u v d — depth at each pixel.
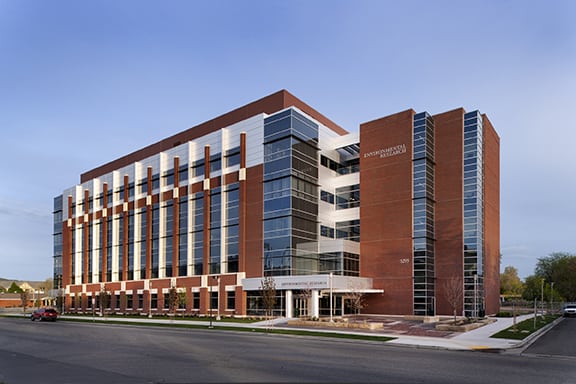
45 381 13.21
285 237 46.19
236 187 52.00
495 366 16.36
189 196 57.03
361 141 52.19
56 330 34.66
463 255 45.62
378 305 48.03
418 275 45.97
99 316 58.28
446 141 48.31
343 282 43.94
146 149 68.94
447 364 16.67
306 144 49.91
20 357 18.69
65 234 80.00
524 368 15.99
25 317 60.69
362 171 51.62
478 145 47.12
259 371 14.78
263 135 50.19
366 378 13.68
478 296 44.66
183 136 62.81
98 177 75.06
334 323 33.44
